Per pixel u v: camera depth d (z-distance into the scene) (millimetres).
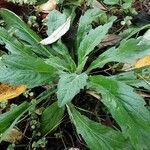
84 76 258
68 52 314
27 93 309
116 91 251
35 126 294
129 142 251
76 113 277
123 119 237
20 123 300
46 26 352
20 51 293
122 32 333
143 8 370
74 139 299
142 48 269
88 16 323
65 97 241
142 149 231
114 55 282
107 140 255
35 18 348
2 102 296
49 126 287
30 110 286
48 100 308
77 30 323
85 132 261
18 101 315
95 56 333
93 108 312
